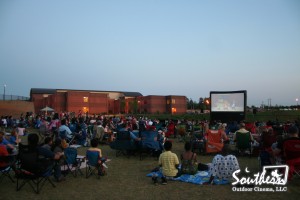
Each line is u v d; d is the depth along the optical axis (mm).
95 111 72875
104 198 6070
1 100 48500
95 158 7734
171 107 80125
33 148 6293
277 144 7508
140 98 84250
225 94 23359
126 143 11305
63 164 7781
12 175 8164
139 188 6844
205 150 12016
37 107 81375
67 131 13438
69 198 6066
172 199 5984
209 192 6465
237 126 16562
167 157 7273
